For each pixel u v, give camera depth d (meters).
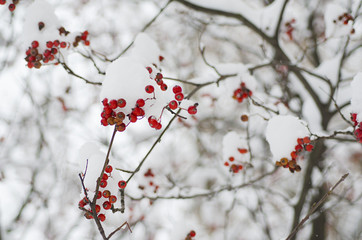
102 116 1.74
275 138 2.40
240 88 3.29
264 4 6.04
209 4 4.10
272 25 4.07
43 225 5.35
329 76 4.05
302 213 4.62
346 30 3.51
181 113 2.74
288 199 4.56
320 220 4.79
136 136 6.36
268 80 5.77
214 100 4.20
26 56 2.61
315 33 5.24
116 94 1.72
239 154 3.39
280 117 2.46
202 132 7.10
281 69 4.46
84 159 2.12
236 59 7.32
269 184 5.46
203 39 7.13
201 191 3.69
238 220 7.08
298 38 5.09
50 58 2.60
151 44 2.83
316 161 4.66
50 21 2.66
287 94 4.83
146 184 3.73
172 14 5.52
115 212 2.16
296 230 2.12
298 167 2.37
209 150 6.83
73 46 2.95
